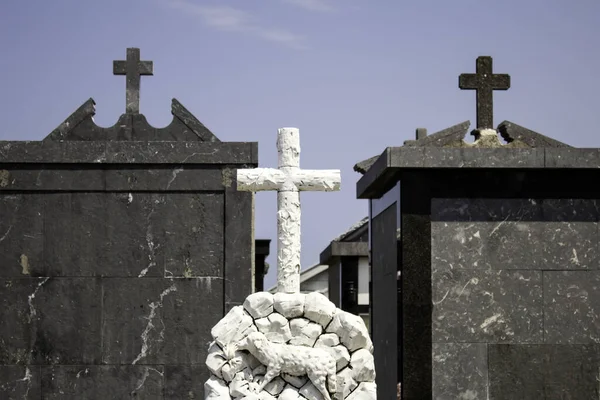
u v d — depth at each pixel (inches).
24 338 478.0
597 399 461.7
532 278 464.8
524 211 466.9
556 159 462.3
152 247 481.7
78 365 476.7
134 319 478.9
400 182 468.8
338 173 361.4
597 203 468.8
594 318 464.8
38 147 483.8
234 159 483.2
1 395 476.1
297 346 343.3
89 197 484.1
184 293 479.8
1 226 483.2
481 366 460.1
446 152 460.1
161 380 476.4
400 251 469.7
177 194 483.8
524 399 459.5
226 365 346.3
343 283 794.2
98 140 486.3
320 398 339.6
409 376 458.3
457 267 463.5
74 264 481.4
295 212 359.9
